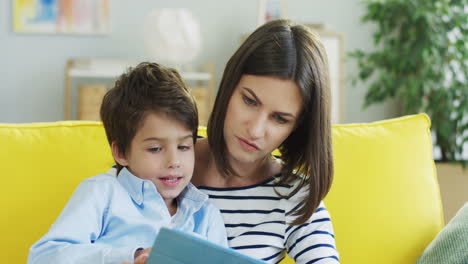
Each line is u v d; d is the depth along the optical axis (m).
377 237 1.38
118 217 1.01
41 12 4.02
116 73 3.78
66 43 4.09
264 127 1.01
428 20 3.15
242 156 1.04
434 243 1.32
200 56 4.33
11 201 1.24
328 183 1.10
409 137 1.50
